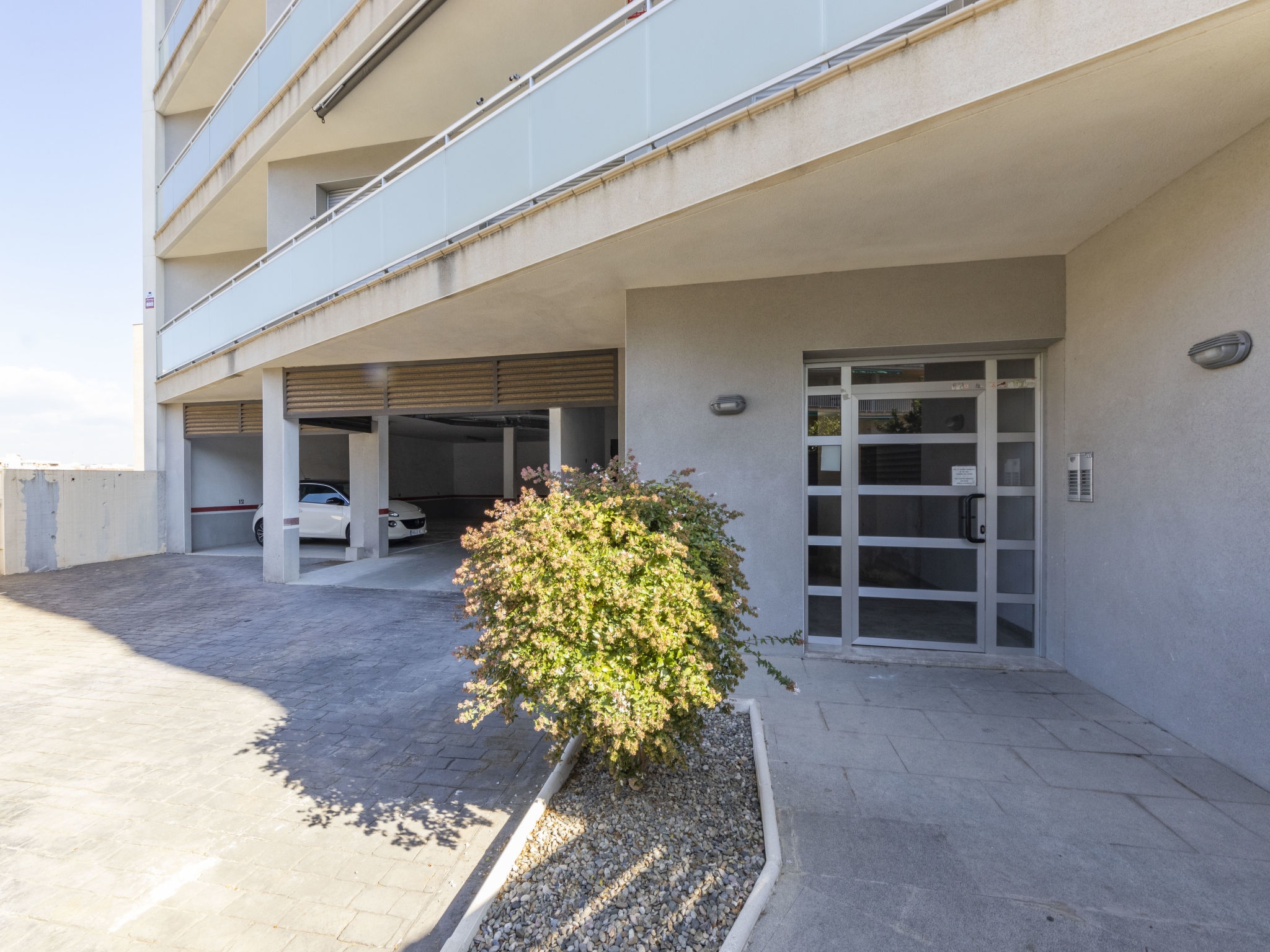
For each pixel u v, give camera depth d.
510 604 2.67
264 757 3.61
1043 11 2.54
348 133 8.60
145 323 12.68
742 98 3.40
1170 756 3.29
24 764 3.54
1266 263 2.89
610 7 6.38
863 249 4.39
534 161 4.46
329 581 9.35
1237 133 2.98
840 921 2.12
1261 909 2.15
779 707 3.99
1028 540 5.02
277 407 9.05
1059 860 2.43
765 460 5.02
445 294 5.28
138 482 12.05
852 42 3.04
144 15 12.91
